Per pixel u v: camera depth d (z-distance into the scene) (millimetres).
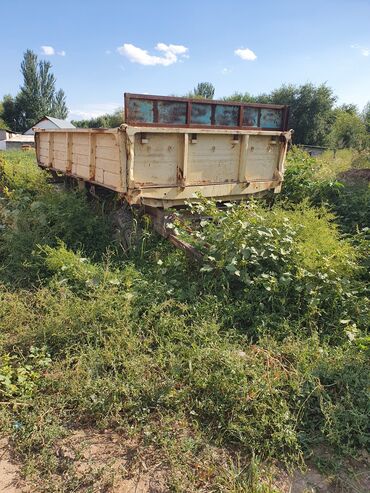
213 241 4801
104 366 3525
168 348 3686
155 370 3463
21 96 63250
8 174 9398
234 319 4164
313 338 3842
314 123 34312
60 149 7539
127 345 3699
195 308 4180
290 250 4531
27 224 5996
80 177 6594
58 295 4480
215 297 4262
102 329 3918
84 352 3693
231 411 3045
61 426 2971
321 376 3375
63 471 2658
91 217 6051
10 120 65188
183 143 5316
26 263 5125
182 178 5418
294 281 4367
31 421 2980
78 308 4051
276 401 3092
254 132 5984
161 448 2828
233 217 4918
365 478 2688
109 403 3135
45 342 3822
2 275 5121
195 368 3410
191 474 2627
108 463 2693
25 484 2572
